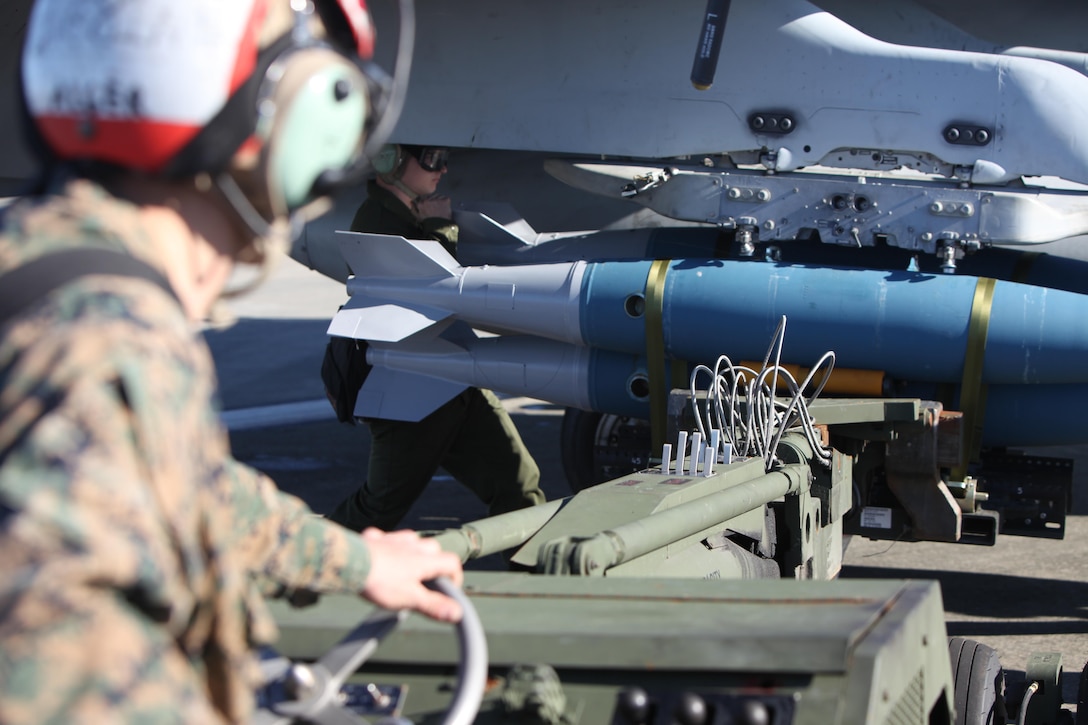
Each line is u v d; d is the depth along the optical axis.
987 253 5.85
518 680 1.44
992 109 5.51
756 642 1.45
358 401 5.31
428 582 1.30
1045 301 5.13
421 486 5.35
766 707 1.37
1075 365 5.10
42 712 0.70
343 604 1.78
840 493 3.91
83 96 0.93
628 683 1.47
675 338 5.48
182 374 0.83
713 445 3.07
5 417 0.77
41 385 0.77
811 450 3.63
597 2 5.98
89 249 0.85
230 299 1.07
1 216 0.89
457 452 5.41
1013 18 6.55
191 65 0.94
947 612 5.48
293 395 9.82
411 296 5.75
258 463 7.88
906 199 5.52
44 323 0.79
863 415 4.43
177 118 0.94
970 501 5.09
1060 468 5.57
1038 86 5.46
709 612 1.61
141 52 0.93
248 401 9.64
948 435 4.77
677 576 2.54
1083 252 6.04
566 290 5.62
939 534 4.79
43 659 0.71
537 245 6.48
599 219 7.00
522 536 2.61
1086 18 6.49
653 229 6.44
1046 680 3.50
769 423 3.42
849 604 1.61
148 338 0.81
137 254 0.88
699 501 2.64
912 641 1.58
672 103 5.95
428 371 5.76
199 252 1.00
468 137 6.16
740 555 2.91
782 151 5.80
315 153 1.05
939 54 5.59
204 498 0.88
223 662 0.94
